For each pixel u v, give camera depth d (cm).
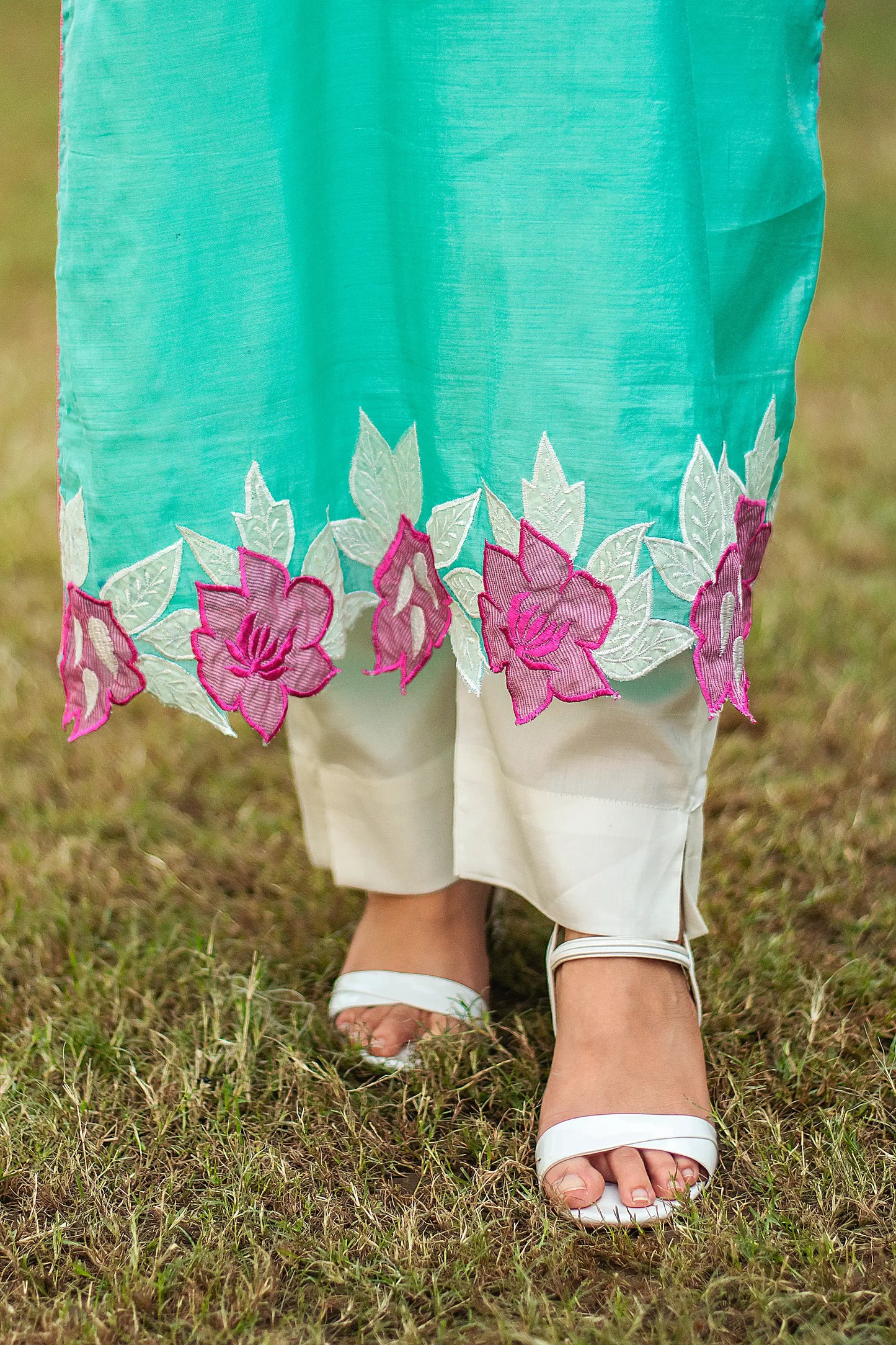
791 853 178
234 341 109
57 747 214
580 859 122
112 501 111
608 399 103
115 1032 143
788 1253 112
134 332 108
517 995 155
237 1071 136
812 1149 125
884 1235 114
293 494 112
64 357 113
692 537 106
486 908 151
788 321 118
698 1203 118
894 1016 141
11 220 619
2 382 404
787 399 119
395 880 143
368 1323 107
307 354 112
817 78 118
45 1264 114
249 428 110
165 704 116
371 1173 126
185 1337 106
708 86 110
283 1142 129
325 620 117
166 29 104
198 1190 123
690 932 130
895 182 633
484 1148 126
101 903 173
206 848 187
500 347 107
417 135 108
